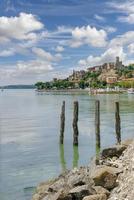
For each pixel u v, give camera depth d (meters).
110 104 107.44
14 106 116.88
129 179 14.16
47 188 16.98
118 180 14.75
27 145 38.78
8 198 20.28
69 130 50.31
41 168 27.72
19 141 41.78
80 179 15.75
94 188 14.39
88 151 34.56
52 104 124.44
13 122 65.06
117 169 15.46
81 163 29.53
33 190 21.62
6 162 29.94
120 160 16.81
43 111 91.00
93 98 157.38
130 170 14.93
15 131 51.50
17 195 20.77
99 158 17.86
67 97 185.12
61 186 16.14
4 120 69.56
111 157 17.84
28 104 128.88
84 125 54.66
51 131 50.25
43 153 33.84
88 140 40.69
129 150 17.36
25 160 30.66
